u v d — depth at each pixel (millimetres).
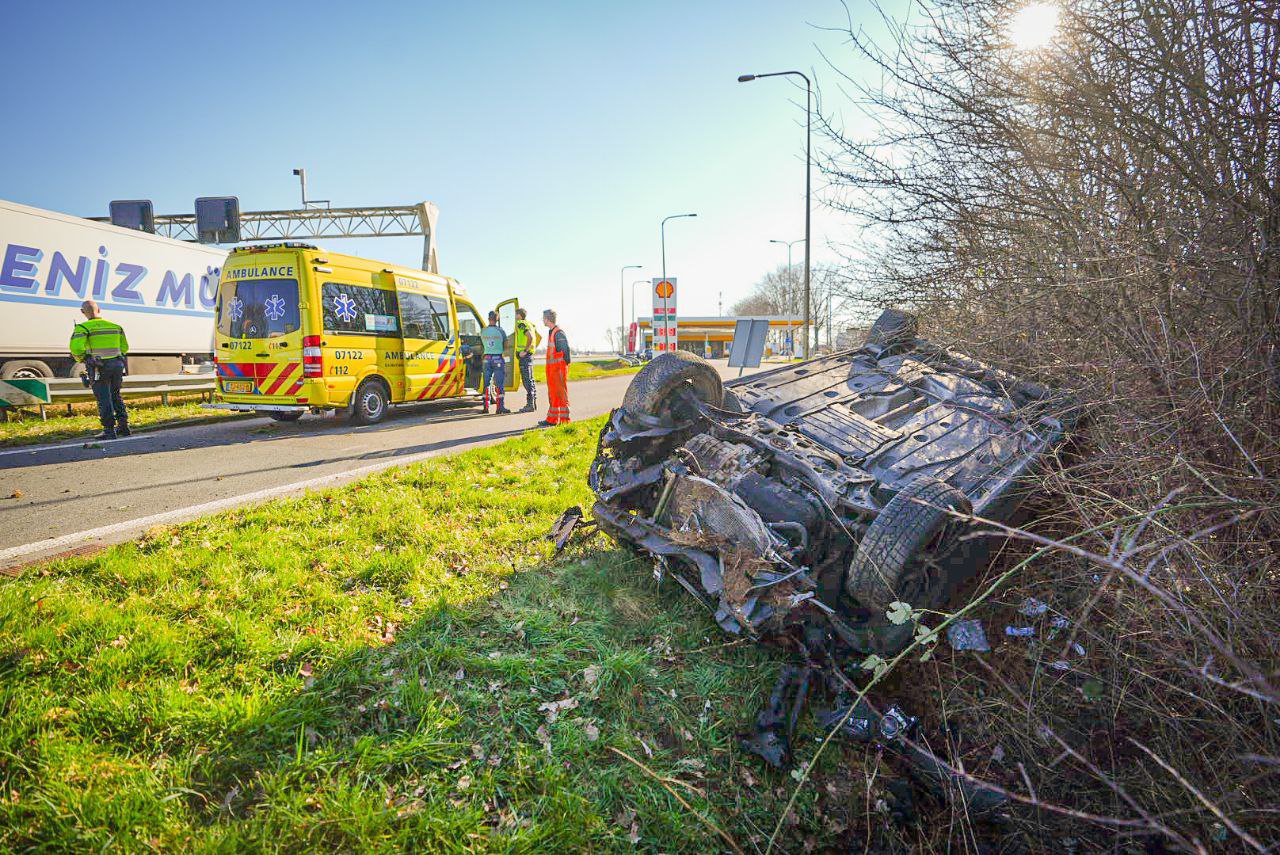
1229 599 1961
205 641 2727
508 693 2611
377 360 9453
